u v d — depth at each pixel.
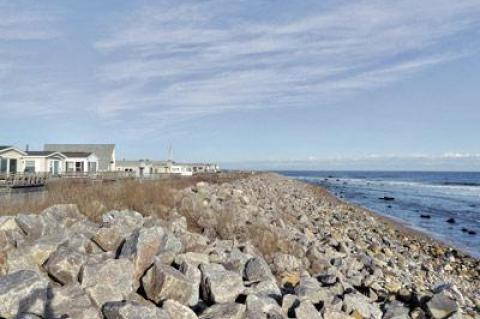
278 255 10.73
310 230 19.39
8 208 11.04
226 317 6.23
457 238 27.61
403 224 33.47
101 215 11.21
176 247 8.75
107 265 6.72
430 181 139.38
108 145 59.44
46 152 42.09
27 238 8.07
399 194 69.38
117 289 6.48
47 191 16.48
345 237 20.05
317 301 7.96
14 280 5.86
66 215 10.37
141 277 7.20
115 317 5.70
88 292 6.20
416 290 10.93
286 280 9.46
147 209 12.66
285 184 66.19
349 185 102.69
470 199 59.16
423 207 47.53
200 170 92.62
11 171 37.28
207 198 16.81
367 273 12.15
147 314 5.68
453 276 16.53
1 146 37.03
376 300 9.64
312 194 54.72
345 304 7.96
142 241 7.55
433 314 8.42
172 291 6.65
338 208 38.75
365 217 34.19
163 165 76.56
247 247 10.60
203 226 12.56
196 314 6.61
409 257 19.02
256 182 50.38
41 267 7.20
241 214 14.62
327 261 12.09
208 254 9.40
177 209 13.35
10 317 5.46
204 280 7.37
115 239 8.37
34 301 5.65
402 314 8.32
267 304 6.88
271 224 15.41
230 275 7.40
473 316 9.98
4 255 7.23
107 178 33.50
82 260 6.96
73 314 5.62
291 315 7.15
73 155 47.19
